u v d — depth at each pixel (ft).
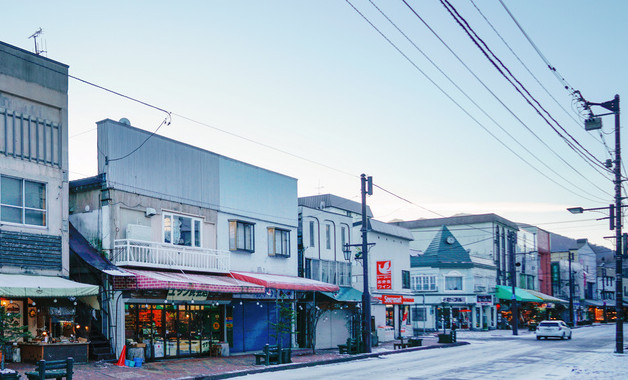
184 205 88.33
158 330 80.53
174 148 87.81
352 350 96.78
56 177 72.13
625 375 66.95
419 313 208.64
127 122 83.66
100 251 76.59
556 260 296.92
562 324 150.41
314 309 100.37
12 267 65.87
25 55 70.13
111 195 77.46
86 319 73.15
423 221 242.78
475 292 203.51
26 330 60.23
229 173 97.91
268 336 101.45
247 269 99.14
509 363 82.58
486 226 228.02
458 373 69.62
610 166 103.91
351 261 130.11
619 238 103.19
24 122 69.41
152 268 79.36
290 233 111.45
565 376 66.13
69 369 49.11
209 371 68.95
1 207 66.03
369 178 103.60
